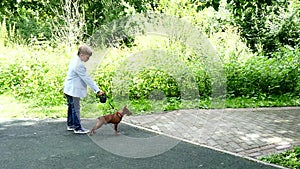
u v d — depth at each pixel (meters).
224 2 12.60
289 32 13.26
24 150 5.59
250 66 9.88
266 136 6.33
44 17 13.57
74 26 11.29
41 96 8.98
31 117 7.57
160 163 5.12
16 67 9.80
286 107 8.81
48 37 14.02
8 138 6.13
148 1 10.45
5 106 8.47
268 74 9.83
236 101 9.04
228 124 7.02
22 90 9.39
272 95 9.80
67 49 10.52
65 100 8.82
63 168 4.98
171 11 11.19
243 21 13.16
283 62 10.14
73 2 11.61
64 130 6.56
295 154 5.42
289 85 9.91
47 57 9.84
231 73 9.60
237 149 5.69
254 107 8.70
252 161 5.23
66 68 9.45
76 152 5.49
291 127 6.93
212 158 5.32
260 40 13.45
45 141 5.97
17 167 5.01
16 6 10.57
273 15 13.33
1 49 11.09
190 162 5.17
